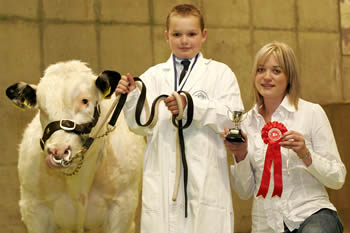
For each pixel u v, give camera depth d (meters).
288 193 2.25
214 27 5.41
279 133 2.21
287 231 2.24
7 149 4.70
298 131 2.30
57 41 4.84
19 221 4.75
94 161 2.73
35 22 4.77
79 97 2.34
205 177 2.31
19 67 4.71
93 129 2.50
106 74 2.43
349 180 4.96
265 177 2.23
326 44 5.90
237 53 5.51
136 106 2.35
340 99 5.89
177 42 2.46
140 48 5.12
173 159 2.36
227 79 2.49
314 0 5.85
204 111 2.31
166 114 2.45
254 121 2.45
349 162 4.99
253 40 5.57
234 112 2.18
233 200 5.34
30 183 2.82
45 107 2.30
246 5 5.54
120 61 5.05
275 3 5.67
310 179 2.28
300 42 5.78
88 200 2.92
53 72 2.44
